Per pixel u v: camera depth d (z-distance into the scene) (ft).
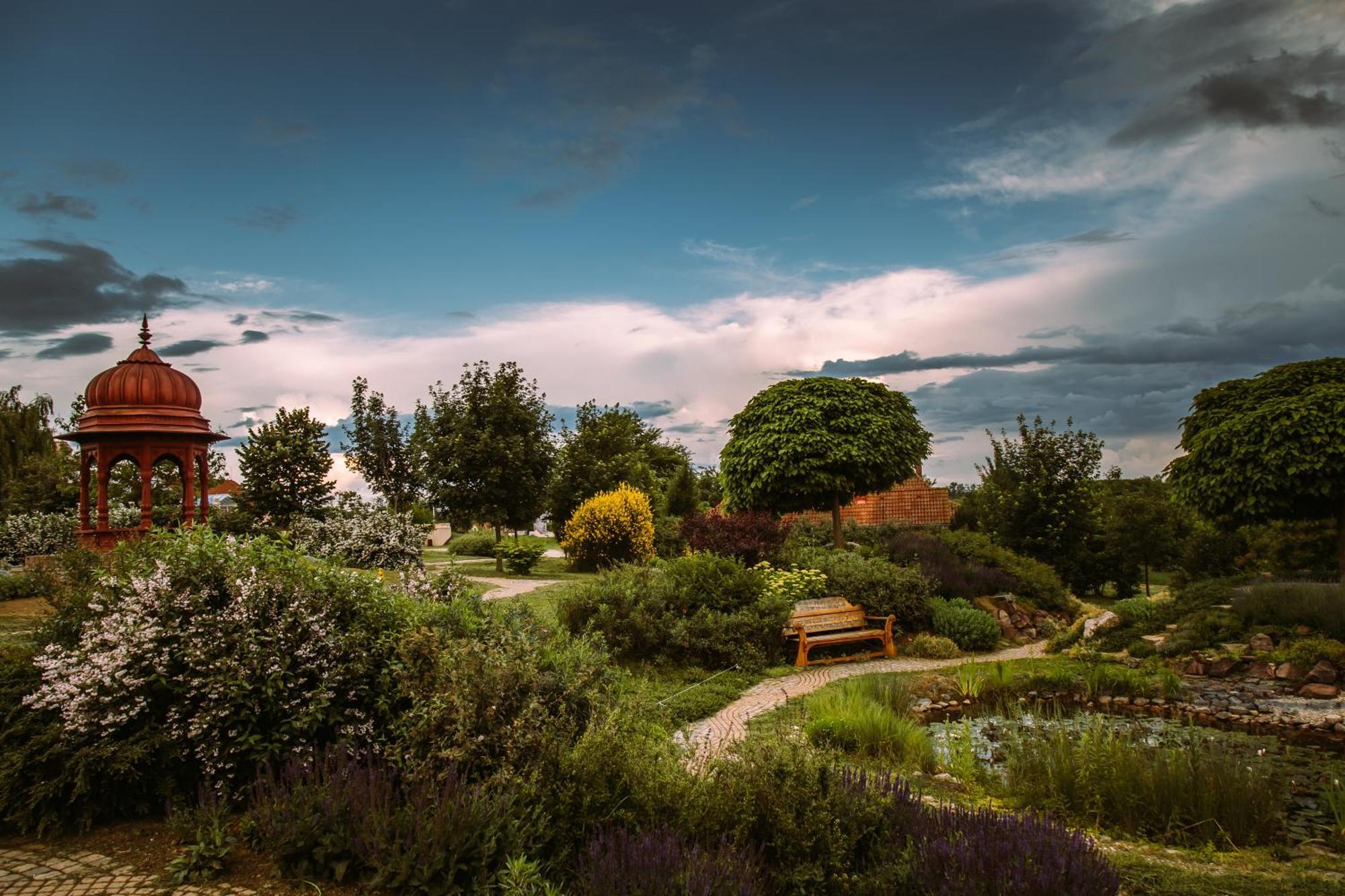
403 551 57.16
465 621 20.49
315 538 56.80
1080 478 69.05
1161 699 30.91
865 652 40.55
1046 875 10.21
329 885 12.80
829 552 56.65
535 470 73.77
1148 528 69.10
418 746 15.81
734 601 38.01
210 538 19.79
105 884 13.25
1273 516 44.68
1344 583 37.32
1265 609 36.86
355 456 103.60
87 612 18.88
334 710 17.37
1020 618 49.52
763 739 17.57
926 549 56.18
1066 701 30.94
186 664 17.11
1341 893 13.14
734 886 10.48
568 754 14.29
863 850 12.92
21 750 15.66
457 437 70.23
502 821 12.89
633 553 71.46
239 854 14.03
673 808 13.39
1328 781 20.26
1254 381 46.57
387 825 12.83
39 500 72.64
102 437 46.47
